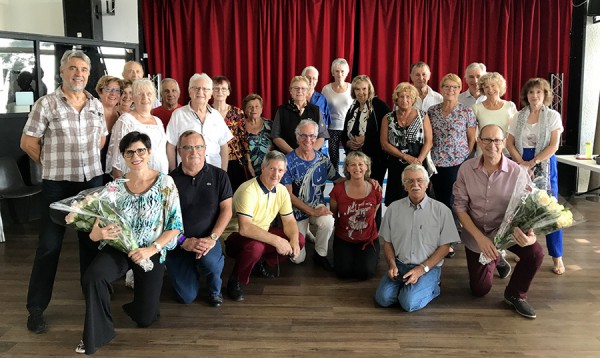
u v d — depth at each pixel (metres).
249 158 4.20
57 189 2.83
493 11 6.04
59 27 5.96
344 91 4.75
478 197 3.10
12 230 4.75
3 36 4.54
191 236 3.11
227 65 6.18
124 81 3.60
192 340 2.72
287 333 2.79
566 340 2.71
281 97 6.19
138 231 2.67
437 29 6.07
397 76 6.15
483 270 3.18
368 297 3.27
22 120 4.91
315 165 3.81
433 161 3.95
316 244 3.79
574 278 3.55
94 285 2.54
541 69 6.11
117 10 5.95
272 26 6.07
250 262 3.19
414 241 3.14
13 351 2.60
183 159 3.07
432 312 3.04
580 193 6.05
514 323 2.90
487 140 2.96
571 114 6.02
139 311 2.80
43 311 2.98
